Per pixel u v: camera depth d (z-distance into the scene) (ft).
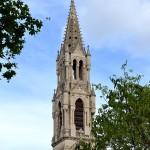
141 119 186.19
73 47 549.54
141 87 192.03
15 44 127.75
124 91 191.01
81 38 559.79
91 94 526.57
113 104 191.52
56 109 526.16
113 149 189.67
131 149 187.93
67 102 514.68
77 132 498.28
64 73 538.06
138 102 188.03
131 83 192.75
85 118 511.40
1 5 124.88
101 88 214.48
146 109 185.78
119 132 186.50
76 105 518.37
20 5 126.31
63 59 545.85
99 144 190.49
